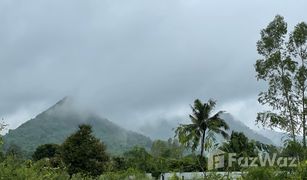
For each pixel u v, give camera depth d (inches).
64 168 533.3
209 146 306.3
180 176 326.6
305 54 1549.0
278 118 1501.0
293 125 1493.6
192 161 327.0
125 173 665.6
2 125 418.0
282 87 1525.6
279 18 1577.3
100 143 1720.0
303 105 1510.8
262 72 1553.9
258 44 1608.0
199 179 307.4
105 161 1675.7
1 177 378.9
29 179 397.1
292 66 1512.1
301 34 1531.7
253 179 280.7
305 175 280.1
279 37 1574.8
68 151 1667.1
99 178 741.9
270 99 1550.2
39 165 450.9
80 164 1628.9
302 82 1508.4
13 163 400.5
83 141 1686.8
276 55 1528.1
